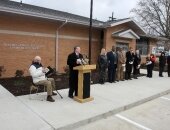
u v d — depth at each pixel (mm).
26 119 5340
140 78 13211
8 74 11414
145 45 22281
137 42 21047
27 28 11977
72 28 14273
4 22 11062
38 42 12547
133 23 17406
